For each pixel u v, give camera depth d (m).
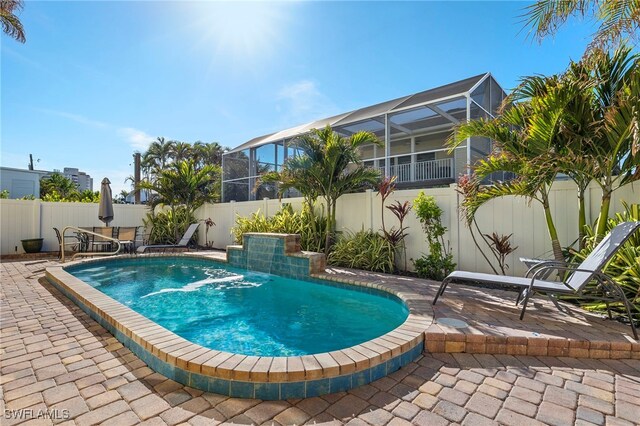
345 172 8.30
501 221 5.88
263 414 2.14
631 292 3.75
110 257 8.52
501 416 2.10
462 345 3.14
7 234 10.38
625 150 4.11
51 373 2.64
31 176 22.61
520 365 2.86
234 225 11.62
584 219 4.81
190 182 12.22
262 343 3.81
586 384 2.53
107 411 2.12
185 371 2.49
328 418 2.10
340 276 6.34
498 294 4.87
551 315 3.83
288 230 8.78
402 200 7.18
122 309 3.84
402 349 2.84
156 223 13.22
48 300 4.89
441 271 6.10
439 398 2.33
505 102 4.89
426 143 14.36
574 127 4.38
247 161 14.81
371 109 12.44
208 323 4.48
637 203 4.59
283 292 6.07
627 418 2.08
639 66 4.02
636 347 2.99
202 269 8.38
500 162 5.02
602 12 3.81
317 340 3.89
